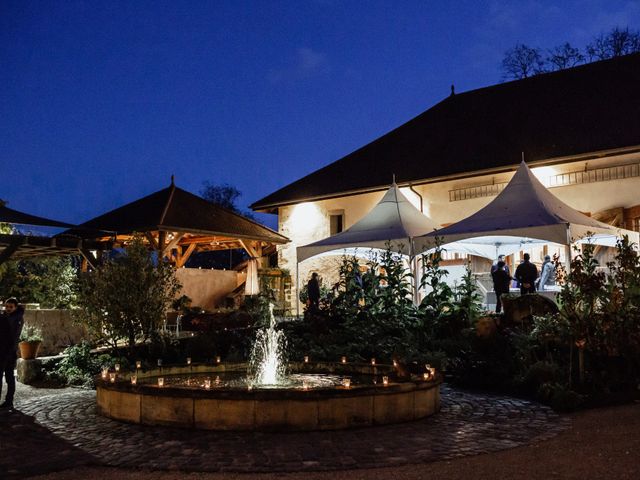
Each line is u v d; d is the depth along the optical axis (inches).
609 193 708.0
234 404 272.4
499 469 209.5
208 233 849.5
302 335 567.5
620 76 847.1
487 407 331.9
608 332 363.3
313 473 210.1
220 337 542.0
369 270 652.1
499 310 640.4
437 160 864.9
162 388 283.7
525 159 756.0
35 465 223.0
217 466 218.2
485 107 940.6
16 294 692.1
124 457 231.1
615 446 231.9
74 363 461.7
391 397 287.7
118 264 494.9
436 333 530.9
